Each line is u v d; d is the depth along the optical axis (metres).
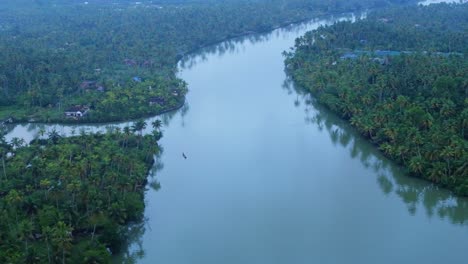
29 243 153.75
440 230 169.62
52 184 178.25
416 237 166.00
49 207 165.75
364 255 157.25
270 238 167.62
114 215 167.88
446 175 190.62
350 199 189.75
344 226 172.75
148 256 160.50
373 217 178.00
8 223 157.12
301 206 185.25
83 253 146.00
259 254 159.75
